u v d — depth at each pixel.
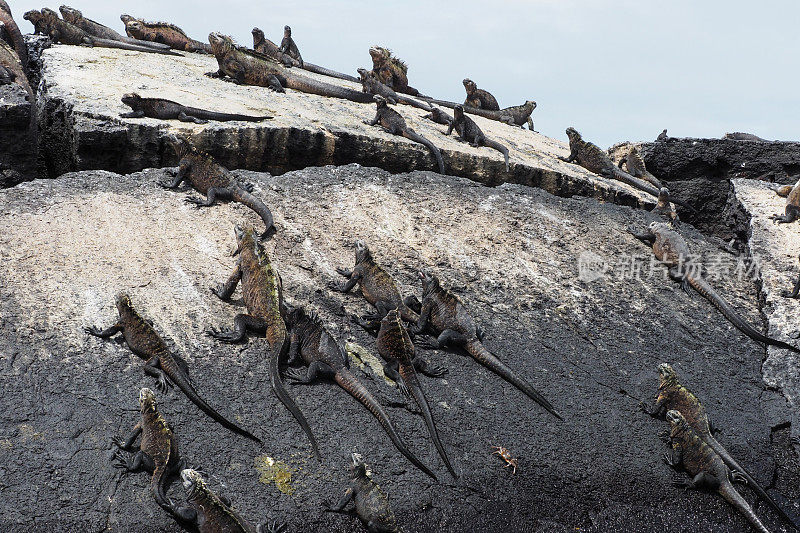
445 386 15.63
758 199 26.27
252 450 13.19
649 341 18.39
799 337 19.02
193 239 18.25
